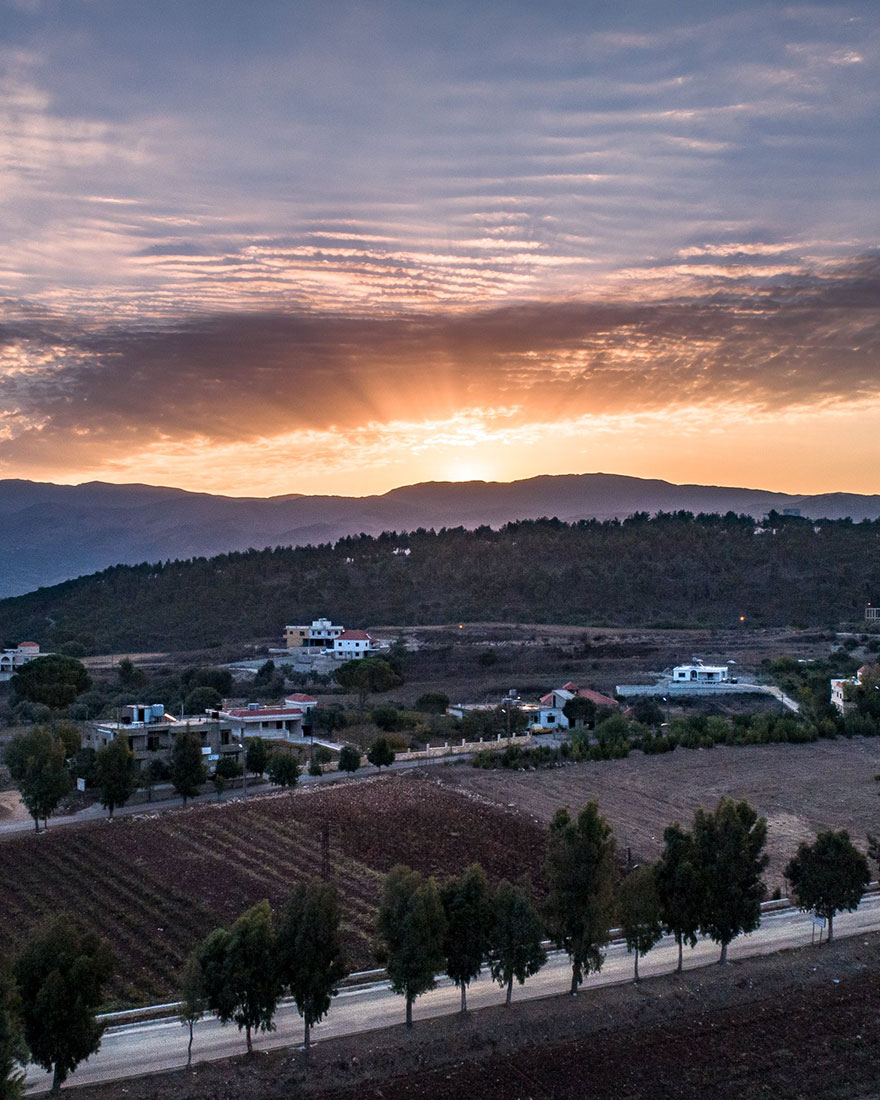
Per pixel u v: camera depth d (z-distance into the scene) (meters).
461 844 75.38
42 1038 40.91
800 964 55.34
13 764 93.19
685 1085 42.66
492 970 49.84
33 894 65.38
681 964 54.88
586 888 50.88
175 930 59.19
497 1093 41.84
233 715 121.25
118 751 86.12
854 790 95.06
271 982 44.62
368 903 63.19
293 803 87.38
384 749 104.62
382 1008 49.66
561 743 114.25
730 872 54.03
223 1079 42.59
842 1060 44.94
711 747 113.19
